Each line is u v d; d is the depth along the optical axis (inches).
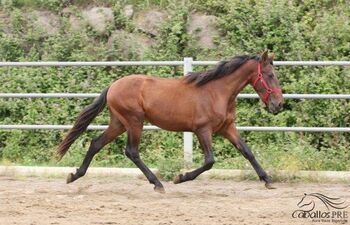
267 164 453.1
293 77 530.6
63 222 309.3
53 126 485.4
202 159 490.0
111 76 551.8
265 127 478.6
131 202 365.7
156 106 393.7
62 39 583.2
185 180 390.3
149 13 594.6
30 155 516.4
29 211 335.0
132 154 398.3
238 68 396.8
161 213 332.5
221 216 325.4
